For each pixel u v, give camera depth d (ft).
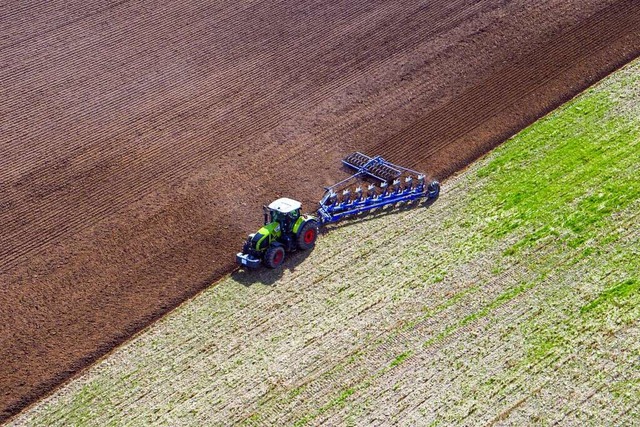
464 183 325.42
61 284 281.54
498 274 280.92
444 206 314.14
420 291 275.59
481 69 385.50
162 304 273.75
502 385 242.37
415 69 386.32
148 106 363.97
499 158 337.31
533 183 322.34
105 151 339.98
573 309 265.95
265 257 282.36
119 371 251.80
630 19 410.31
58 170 330.34
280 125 354.74
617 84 373.81
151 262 290.15
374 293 275.39
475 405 237.25
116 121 355.56
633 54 390.42
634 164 327.67
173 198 317.83
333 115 360.48
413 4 428.56
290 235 288.30
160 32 409.08
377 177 323.98
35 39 402.93
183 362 253.65
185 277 284.20
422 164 334.03
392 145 344.08
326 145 344.49
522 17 415.85
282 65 389.60
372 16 420.36
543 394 239.50
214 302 274.36
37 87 374.22
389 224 305.94
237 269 287.28
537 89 372.79
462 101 367.25
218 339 260.83
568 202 311.27
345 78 381.60
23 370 252.42
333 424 233.14
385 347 255.70
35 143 343.67
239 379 247.29
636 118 353.10
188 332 263.70
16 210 312.29
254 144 344.69
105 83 377.09
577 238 293.84
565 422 231.50
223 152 340.18
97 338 262.26
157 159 336.08
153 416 237.45
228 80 380.17
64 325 266.98
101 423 236.02
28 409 241.76
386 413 235.40
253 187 322.75
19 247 296.30
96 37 405.18
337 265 287.28
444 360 250.78
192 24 415.03
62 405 241.96
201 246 296.51
